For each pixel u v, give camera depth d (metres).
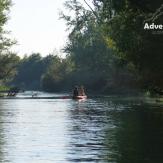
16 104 75.75
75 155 21.05
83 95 99.31
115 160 19.77
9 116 46.53
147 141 25.42
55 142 25.42
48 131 31.16
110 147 23.38
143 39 44.84
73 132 30.47
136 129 31.88
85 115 47.47
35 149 22.86
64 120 40.84
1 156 20.84
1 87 135.62
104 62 132.62
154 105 66.69
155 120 39.47
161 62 45.88
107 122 38.25
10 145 24.25
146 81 54.88
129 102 77.88
